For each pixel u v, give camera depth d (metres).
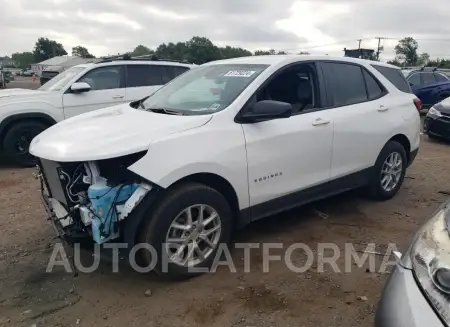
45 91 7.79
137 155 3.16
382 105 4.99
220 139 3.49
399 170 5.35
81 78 7.96
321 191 4.40
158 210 3.21
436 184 6.16
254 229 4.46
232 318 3.01
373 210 5.02
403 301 2.00
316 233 4.38
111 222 3.15
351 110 4.60
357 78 4.86
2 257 3.89
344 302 3.20
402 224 4.63
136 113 3.93
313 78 4.36
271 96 3.96
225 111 3.62
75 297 3.27
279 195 3.97
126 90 8.40
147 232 3.22
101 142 3.16
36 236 4.33
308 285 3.42
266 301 3.21
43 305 3.17
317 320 2.99
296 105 4.16
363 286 3.41
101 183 3.13
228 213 3.60
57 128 3.76
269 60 4.22
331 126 4.32
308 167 4.18
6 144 7.16
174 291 3.35
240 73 4.10
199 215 3.44
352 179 4.75
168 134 3.30
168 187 3.29
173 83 4.67
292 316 3.04
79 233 3.27
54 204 3.63
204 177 3.49
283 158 3.91
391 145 5.14
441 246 2.05
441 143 9.70
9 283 3.46
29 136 7.35
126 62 8.52
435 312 1.89
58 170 3.28
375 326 2.11
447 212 2.33
